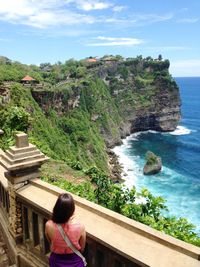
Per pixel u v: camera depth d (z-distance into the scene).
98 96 121.12
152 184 66.81
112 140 113.62
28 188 5.29
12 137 13.52
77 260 3.71
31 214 5.18
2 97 58.69
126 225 3.84
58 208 3.62
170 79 138.62
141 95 140.75
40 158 5.47
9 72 97.38
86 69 130.62
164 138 120.94
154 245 3.47
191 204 53.91
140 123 137.50
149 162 74.19
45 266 5.09
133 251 3.42
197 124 152.00
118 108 135.50
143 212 6.38
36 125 72.81
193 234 5.83
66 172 20.94
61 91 95.94
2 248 6.42
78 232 3.66
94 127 110.62
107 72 141.75
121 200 6.89
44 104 86.00
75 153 89.19
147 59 153.38
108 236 3.72
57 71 134.25
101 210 4.18
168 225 6.09
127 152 100.75
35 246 5.29
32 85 90.25
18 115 16.45
